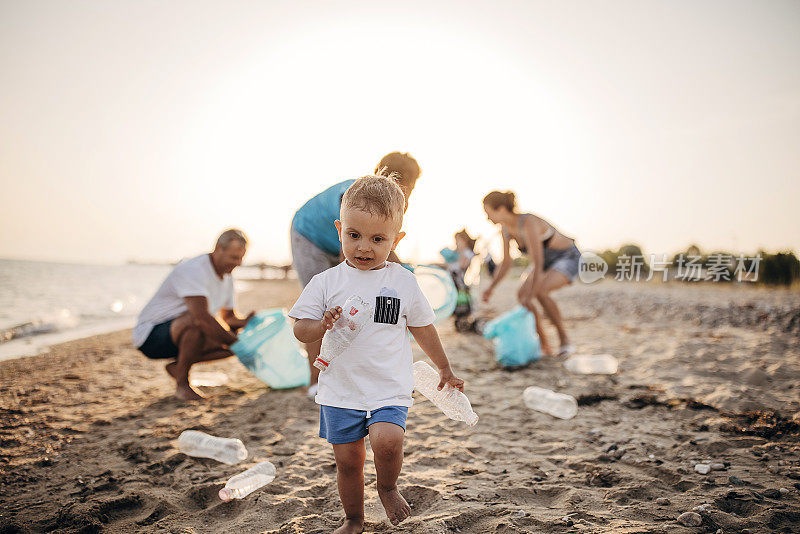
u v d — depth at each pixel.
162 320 4.41
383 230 2.02
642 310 10.89
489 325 5.71
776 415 3.64
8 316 10.55
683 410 3.88
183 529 2.28
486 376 5.13
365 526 2.21
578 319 10.18
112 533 2.26
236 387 4.84
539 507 2.39
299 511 2.38
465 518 2.24
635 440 3.28
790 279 14.80
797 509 2.28
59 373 5.46
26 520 2.35
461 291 8.11
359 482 2.12
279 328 4.53
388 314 2.04
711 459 2.95
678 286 17.91
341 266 2.17
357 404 2.00
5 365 5.90
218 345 4.63
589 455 3.06
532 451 3.15
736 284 15.89
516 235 5.91
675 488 2.58
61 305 13.45
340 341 1.97
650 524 2.16
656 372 5.13
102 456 3.13
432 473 2.81
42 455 3.15
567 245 5.92
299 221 3.77
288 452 3.14
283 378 4.59
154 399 4.40
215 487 2.67
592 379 4.93
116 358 6.39
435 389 2.48
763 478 2.65
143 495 2.60
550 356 6.09
